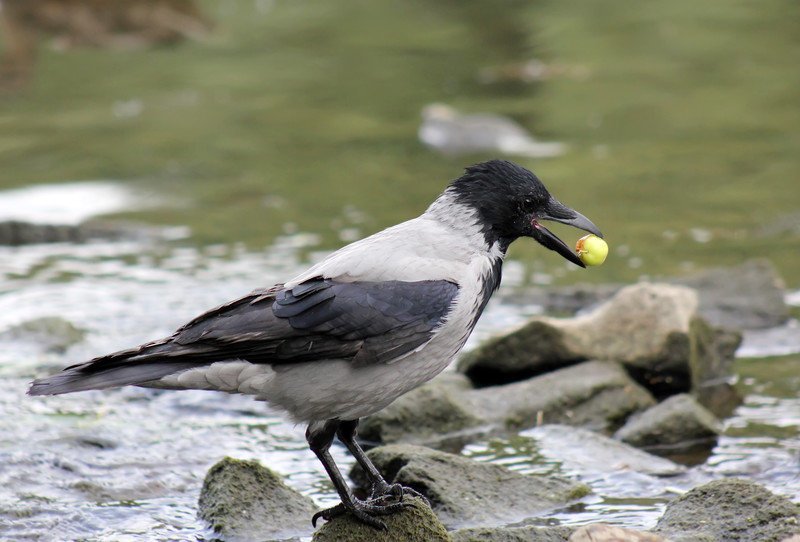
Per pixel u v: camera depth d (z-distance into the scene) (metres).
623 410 10.77
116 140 20.64
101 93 24.08
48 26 29.09
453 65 25.88
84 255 15.47
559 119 21.66
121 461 9.62
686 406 10.31
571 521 8.55
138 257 15.28
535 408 10.67
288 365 7.65
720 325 12.34
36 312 13.20
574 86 23.88
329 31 29.58
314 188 18.00
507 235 8.41
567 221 8.41
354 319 7.59
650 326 11.38
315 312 7.58
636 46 27.02
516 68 25.48
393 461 9.16
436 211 8.30
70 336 12.27
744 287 13.41
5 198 17.53
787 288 13.94
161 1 29.67
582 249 8.47
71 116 22.31
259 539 8.28
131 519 8.60
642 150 19.72
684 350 11.22
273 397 7.76
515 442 10.16
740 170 18.58
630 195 17.48
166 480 9.29
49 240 16.02
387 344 7.63
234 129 21.34
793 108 21.91
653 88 23.58
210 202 17.42
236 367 7.61
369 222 16.33
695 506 8.16
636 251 15.26
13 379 11.31
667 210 16.83
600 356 11.34
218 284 14.09
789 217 16.34
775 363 12.01
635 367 11.30
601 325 11.50
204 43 28.62
